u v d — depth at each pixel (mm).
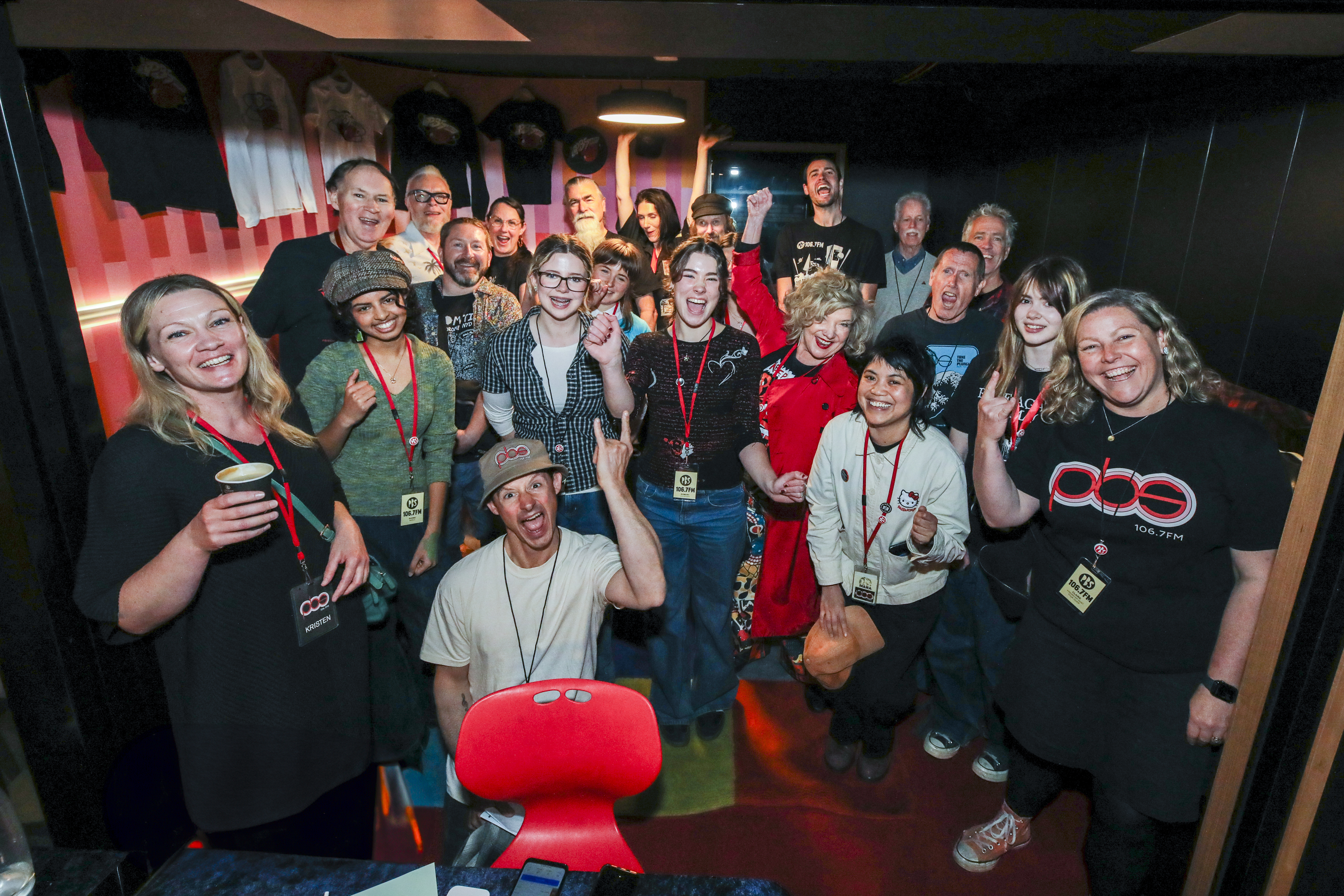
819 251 3023
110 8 1200
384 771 1519
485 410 2271
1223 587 1431
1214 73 1871
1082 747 1610
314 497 1498
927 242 4156
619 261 2410
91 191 2240
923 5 1155
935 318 2141
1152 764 1497
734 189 4516
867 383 1870
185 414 1307
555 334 2072
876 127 4273
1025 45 1375
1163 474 1421
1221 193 1857
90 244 2240
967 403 1961
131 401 2377
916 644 2055
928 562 1905
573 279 2008
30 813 1476
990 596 1987
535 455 1545
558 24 1234
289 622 1444
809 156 4426
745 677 2561
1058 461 1568
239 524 1184
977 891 1774
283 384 1480
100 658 1474
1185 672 1465
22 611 1363
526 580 1623
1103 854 1588
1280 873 1414
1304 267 1576
